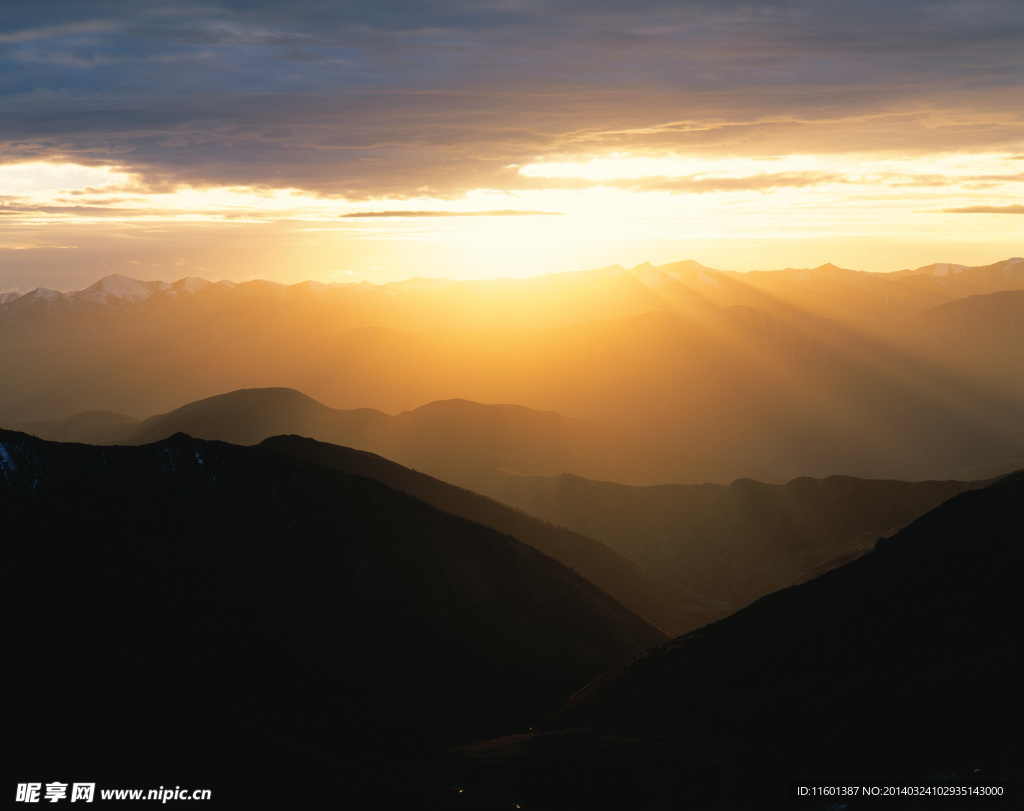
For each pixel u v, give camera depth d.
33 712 57.44
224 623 94.81
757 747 65.94
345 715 88.62
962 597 74.31
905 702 61.22
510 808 64.38
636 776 65.69
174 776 56.59
